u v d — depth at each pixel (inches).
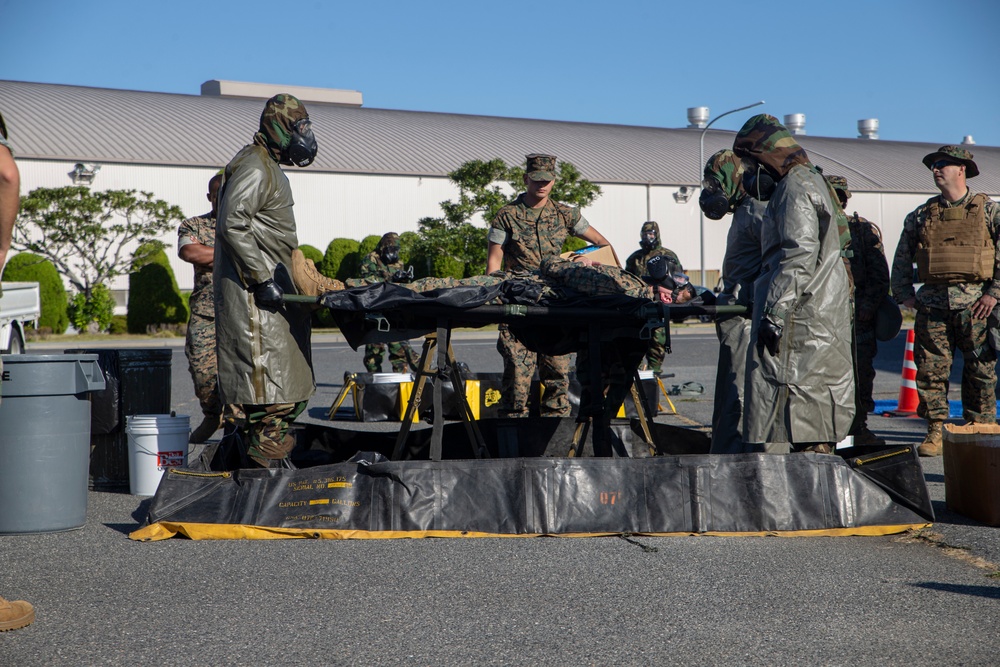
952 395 427.5
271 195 199.9
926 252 274.5
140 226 1201.4
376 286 198.7
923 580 158.9
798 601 148.3
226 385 199.9
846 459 197.8
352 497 189.8
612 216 1689.2
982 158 2135.8
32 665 124.3
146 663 124.8
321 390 496.1
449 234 1272.1
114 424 237.1
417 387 215.2
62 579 161.0
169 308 1151.6
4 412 187.9
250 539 185.9
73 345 960.3
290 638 133.3
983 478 195.0
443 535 186.1
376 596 151.4
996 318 267.4
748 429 200.1
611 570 164.7
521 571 164.2
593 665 123.9
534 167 275.6
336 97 2415.1
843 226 213.2
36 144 1331.2
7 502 188.7
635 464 192.9
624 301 207.3
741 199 217.5
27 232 1161.4
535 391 298.7
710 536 187.6
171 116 1560.0
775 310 193.3
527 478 190.4
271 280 196.4
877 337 275.4
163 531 186.9
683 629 136.4
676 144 1959.9
